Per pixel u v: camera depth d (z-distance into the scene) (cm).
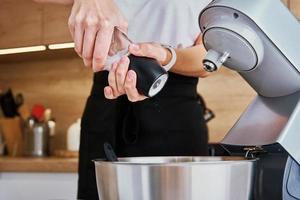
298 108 64
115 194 57
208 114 203
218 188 55
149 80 65
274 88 67
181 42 109
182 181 54
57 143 263
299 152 63
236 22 60
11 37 242
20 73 277
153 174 54
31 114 259
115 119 111
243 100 221
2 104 269
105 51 68
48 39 232
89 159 114
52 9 231
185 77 110
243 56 61
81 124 118
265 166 66
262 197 66
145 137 109
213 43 62
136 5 111
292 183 66
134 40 112
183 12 108
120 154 112
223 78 225
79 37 69
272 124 67
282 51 60
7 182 212
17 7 241
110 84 69
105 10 69
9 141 263
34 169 208
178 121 109
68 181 202
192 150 110
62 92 265
